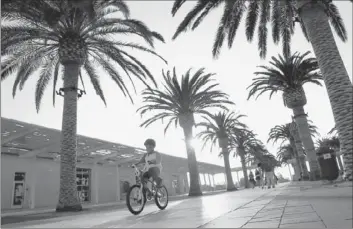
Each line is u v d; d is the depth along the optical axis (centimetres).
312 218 268
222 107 2388
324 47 996
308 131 1916
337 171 898
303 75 1941
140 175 580
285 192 957
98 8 1369
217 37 1348
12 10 1138
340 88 949
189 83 2244
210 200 762
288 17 1352
